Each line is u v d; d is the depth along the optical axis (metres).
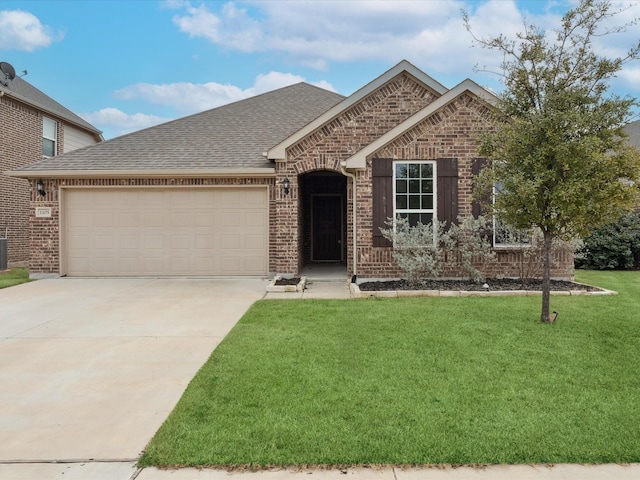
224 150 13.15
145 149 13.32
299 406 4.05
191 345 6.13
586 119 6.19
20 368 5.27
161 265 12.58
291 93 17.17
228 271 12.52
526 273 10.88
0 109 16.11
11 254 16.64
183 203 12.53
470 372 4.85
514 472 3.11
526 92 6.80
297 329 6.66
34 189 12.52
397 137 10.88
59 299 9.44
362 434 3.55
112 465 3.24
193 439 3.51
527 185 6.26
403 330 6.51
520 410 3.95
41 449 3.46
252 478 3.06
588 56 6.50
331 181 16.38
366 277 10.93
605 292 9.41
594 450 3.31
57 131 19.33
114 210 12.58
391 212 10.90
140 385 4.73
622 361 5.18
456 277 10.72
